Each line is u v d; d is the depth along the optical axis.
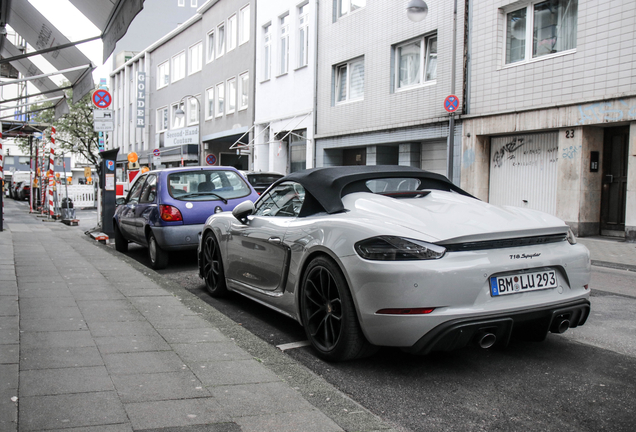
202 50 34.81
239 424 2.65
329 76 21.42
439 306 3.33
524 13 13.73
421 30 16.72
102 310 4.89
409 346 3.41
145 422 2.63
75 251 9.20
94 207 31.39
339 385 3.49
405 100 17.44
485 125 14.41
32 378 3.17
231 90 31.02
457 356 4.03
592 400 3.20
